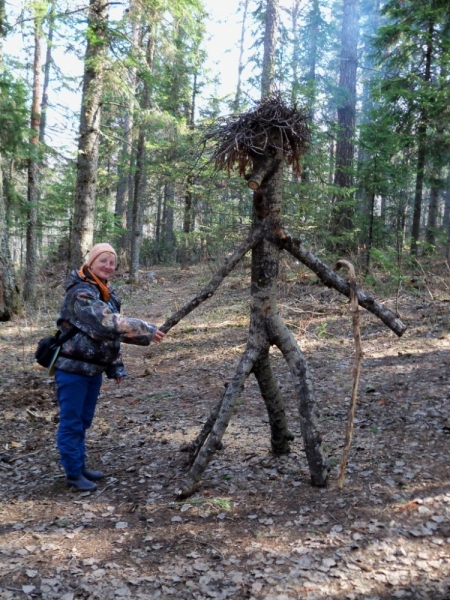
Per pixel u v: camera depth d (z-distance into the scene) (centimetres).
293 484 343
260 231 349
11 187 1302
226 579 250
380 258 931
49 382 630
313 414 339
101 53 796
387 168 1031
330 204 1047
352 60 1348
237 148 332
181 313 341
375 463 363
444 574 245
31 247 1352
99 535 295
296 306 902
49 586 248
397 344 667
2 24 827
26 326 968
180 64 1306
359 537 279
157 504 329
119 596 240
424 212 1502
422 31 1134
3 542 289
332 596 235
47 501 341
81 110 819
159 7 852
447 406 450
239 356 704
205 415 500
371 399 495
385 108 1195
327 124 1116
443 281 904
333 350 679
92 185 810
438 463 353
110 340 347
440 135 1127
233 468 374
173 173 1599
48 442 453
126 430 476
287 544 277
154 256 2564
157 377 655
